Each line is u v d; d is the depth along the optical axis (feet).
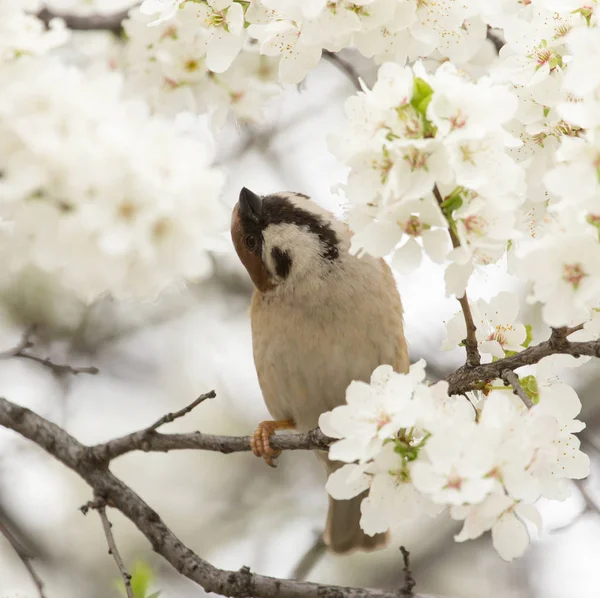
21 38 20.85
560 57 22.72
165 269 17.71
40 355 40.81
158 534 25.39
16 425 27.43
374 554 41.01
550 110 22.79
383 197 17.88
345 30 23.04
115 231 16.84
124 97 32.35
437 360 42.16
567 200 17.12
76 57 38.52
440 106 17.98
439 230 18.28
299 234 31.48
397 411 18.30
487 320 24.32
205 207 17.74
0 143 17.52
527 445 17.28
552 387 21.15
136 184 17.01
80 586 39.47
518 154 23.30
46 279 38.68
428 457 18.80
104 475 26.37
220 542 41.65
